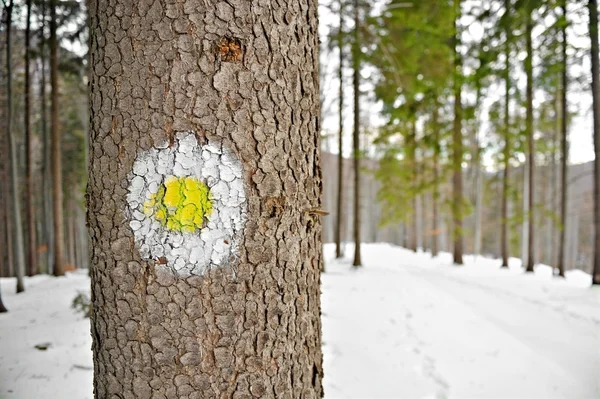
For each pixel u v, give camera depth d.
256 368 0.98
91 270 1.01
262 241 0.98
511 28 5.52
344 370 3.31
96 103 0.97
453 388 3.15
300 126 1.08
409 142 11.21
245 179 0.95
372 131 14.93
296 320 1.08
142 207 0.92
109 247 0.94
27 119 9.86
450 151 11.28
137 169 0.92
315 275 1.18
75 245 18.31
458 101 10.88
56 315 4.48
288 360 1.05
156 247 0.91
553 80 9.42
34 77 10.91
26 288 7.53
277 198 1.00
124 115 0.92
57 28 8.59
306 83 1.11
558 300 6.59
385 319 5.01
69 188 15.94
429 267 11.56
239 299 0.95
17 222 7.10
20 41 8.53
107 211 0.94
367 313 5.27
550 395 3.11
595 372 3.52
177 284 0.91
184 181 0.91
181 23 0.90
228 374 0.94
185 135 0.91
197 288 0.92
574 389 3.21
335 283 7.75
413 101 8.89
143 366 0.92
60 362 2.91
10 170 7.01
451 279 8.98
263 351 0.99
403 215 13.28
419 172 12.62
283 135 1.02
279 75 1.00
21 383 2.54
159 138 0.91
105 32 0.95
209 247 0.92
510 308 5.97
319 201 1.20
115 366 0.95
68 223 17.69
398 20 7.12
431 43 7.22
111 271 0.94
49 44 9.05
